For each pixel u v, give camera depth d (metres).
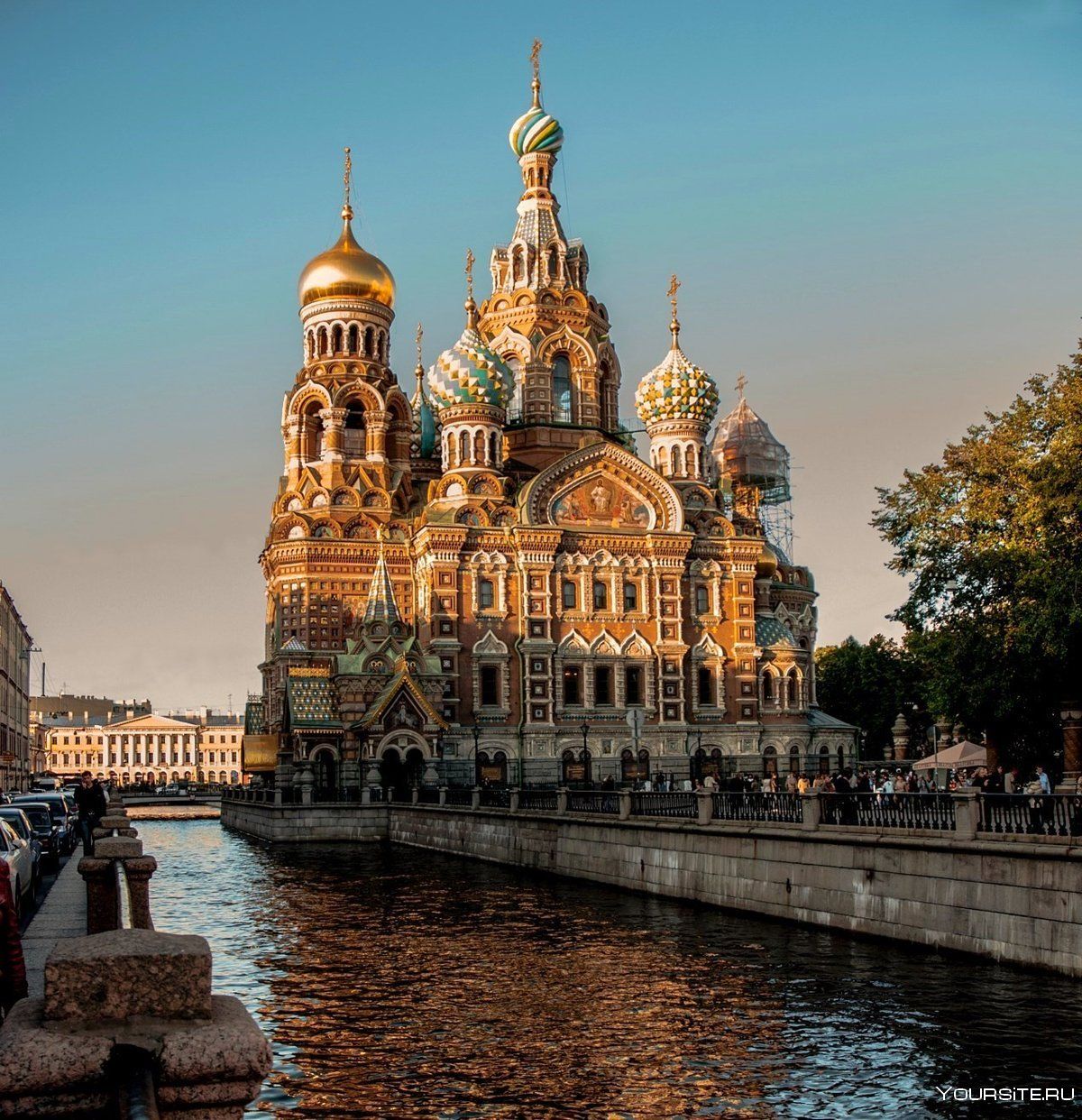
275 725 103.19
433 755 89.69
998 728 60.38
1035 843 32.16
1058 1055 24.80
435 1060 25.47
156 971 7.40
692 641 102.38
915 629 58.59
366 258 112.50
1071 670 53.53
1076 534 50.25
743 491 126.50
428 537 95.44
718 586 103.75
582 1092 23.31
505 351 112.44
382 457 108.50
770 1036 26.81
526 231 116.12
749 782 75.75
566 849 58.62
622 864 53.28
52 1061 6.85
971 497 54.97
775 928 40.91
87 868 22.31
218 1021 7.47
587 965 35.19
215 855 75.38
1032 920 32.19
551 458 108.94
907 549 58.00
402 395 111.88
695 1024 28.02
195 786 171.75
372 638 93.69
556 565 98.12
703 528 104.44
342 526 103.69
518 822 64.00
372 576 103.00
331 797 89.94
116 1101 6.70
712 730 101.44
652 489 101.44
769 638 107.56
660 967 34.66
